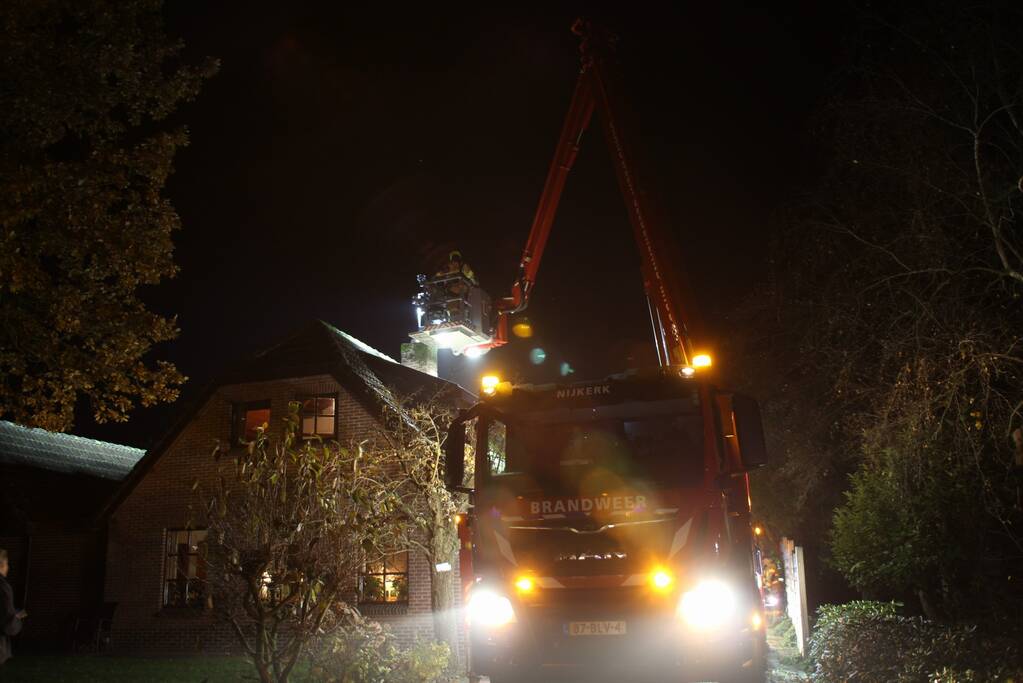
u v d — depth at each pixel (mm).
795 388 17156
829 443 17156
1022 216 10992
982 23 10766
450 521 14492
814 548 21094
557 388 9680
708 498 8641
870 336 11930
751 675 8953
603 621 8414
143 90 13539
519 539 8922
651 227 17922
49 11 12703
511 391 9781
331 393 19812
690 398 9195
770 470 19547
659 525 8562
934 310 11188
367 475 12438
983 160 11031
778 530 20828
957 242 11227
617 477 8875
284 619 9148
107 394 14398
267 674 8734
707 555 8461
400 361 24875
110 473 26906
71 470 25328
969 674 8508
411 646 15062
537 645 8539
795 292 12984
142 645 19641
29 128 12461
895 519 12977
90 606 20906
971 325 10961
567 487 8969
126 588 20188
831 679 11156
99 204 13281
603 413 9344
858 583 13500
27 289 13305
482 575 8992
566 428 9375
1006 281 11148
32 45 12195
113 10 13016
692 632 8219
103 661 16719
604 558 8578
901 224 11891
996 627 10586
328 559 8906
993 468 11297
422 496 14836
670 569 8375
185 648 19328
